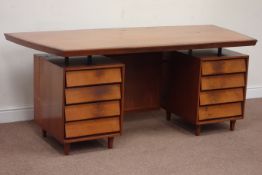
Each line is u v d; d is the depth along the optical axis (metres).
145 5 3.98
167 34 3.49
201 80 3.36
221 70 3.41
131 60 3.60
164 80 3.77
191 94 3.45
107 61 3.12
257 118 3.99
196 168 2.96
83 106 3.00
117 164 2.97
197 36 3.45
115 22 3.90
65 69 2.88
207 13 4.26
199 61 3.33
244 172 2.93
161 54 3.70
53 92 3.05
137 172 2.87
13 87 3.68
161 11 4.05
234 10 4.37
